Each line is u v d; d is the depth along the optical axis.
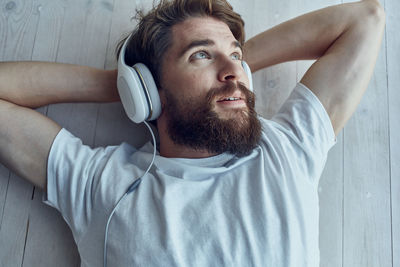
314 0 1.30
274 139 0.89
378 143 1.17
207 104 0.84
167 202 0.77
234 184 0.81
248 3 1.27
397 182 1.13
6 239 1.00
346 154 1.15
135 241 0.74
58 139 0.90
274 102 1.18
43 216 1.02
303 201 0.80
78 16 1.19
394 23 1.31
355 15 1.03
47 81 0.98
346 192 1.11
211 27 0.92
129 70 0.85
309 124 0.90
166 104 0.91
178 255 0.71
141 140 1.10
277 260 0.72
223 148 0.85
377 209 1.10
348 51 0.97
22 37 1.15
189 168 0.85
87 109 1.11
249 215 0.76
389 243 1.08
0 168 1.04
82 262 0.83
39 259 0.99
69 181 0.86
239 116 0.84
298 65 1.22
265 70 1.20
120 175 0.85
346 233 1.08
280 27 1.09
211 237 0.73
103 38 1.18
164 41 0.92
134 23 1.21
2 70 0.95
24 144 0.89
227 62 0.86
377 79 1.23
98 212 0.81
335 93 0.93
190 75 0.86
